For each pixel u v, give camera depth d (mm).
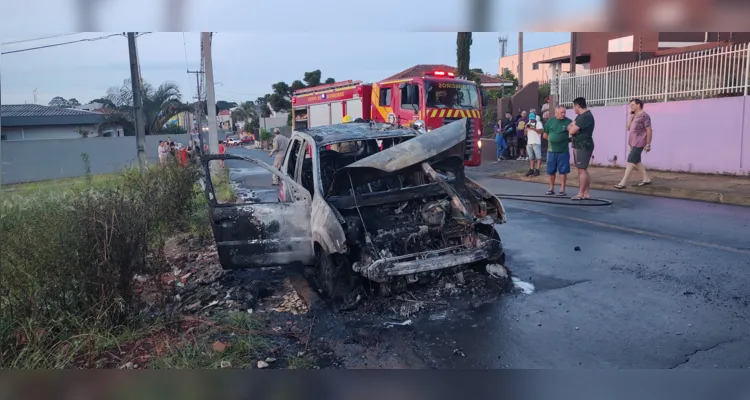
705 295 4988
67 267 4246
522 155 19297
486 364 3959
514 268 6141
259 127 62000
